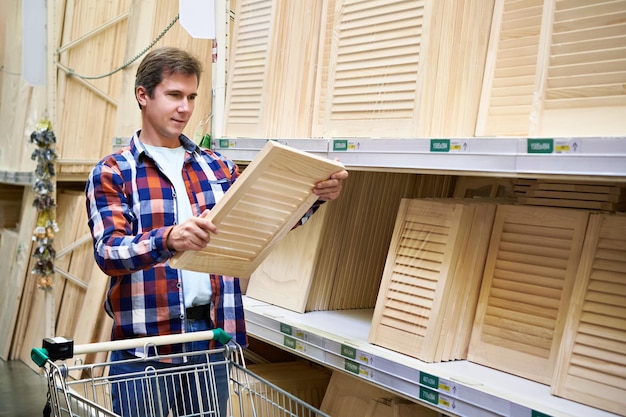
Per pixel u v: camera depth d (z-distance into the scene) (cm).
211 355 233
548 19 188
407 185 311
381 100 232
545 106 187
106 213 217
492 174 190
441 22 216
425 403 203
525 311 208
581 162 167
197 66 236
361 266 301
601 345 183
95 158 516
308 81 275
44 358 187
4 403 446
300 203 206
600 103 175
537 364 199
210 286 235
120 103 419
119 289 226
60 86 510
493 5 209
